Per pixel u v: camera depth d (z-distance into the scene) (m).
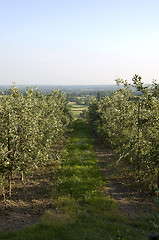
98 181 15.80
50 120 17.14
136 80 13.12
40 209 11.39
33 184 15.55
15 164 11.39
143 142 14.22
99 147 29.77
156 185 13.78
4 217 10.30
